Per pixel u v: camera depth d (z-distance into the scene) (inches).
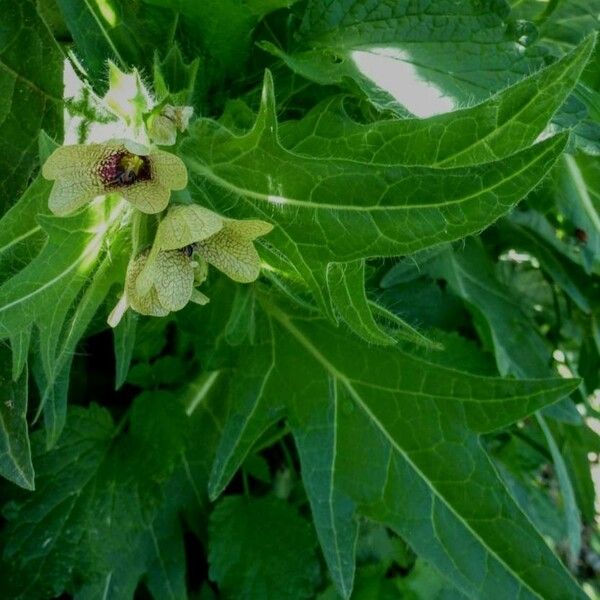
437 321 9.3
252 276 5.5
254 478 9.9
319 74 6.8
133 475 8.4
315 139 6.2
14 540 7.9
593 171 9.3
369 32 7.1
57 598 8.9
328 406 7.9
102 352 9.2
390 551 10.4
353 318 5.6
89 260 5.7
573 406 9.4
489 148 5.4
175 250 5.4
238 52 7.2
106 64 6.6
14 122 6.2
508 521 7.4
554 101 5.1
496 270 10.7
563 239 10.9
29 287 5.2
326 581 9.5
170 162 5.0
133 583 8.4
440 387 7.8
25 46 6.2
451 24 7.1
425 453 7.7
